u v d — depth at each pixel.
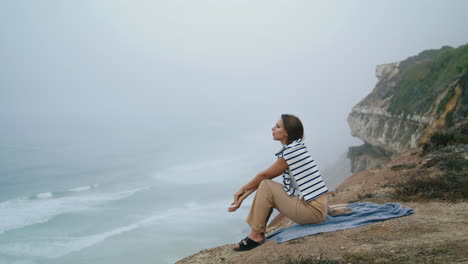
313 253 3.37
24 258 34.12
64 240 38.75
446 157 8.52
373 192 6.93
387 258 3.00
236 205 4.07
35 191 66.75
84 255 34.47
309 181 3.79
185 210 48.88
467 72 20.50
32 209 52.09
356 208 4.73
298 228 4.11
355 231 3.87
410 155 11.94
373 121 36.12
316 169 3.85
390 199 5.80
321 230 3.93
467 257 2.72
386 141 31.62
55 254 35.00
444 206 4.74
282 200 3.92
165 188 64.31
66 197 60.19
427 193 5.47
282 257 3.42
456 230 3.59
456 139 10.84
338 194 9.35
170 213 47.66
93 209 51.41
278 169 3.86
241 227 40.69
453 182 5.68
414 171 8.38
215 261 4.14
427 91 27.08
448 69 25.84
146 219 45.28
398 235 3.63
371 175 10.75
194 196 57.34
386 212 4.45
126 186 68.31
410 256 2.97
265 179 4.04
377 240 3.52
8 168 95.12
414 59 40.12
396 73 38.81
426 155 10.41
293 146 3.74
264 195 4.02
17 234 40.91
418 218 4.18
